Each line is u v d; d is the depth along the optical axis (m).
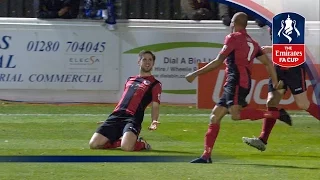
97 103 49.62
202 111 47.97
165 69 49.56
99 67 49.28
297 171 27.36
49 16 48.91
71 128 39.88
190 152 32.56
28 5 50.94
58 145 34.06
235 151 33.31
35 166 27.86
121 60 49.41
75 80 49.25
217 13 50.53
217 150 33.53
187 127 41.31
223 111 29.17
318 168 28.16
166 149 33.50
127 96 33.25
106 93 49.62
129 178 25.44
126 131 32.53
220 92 48.53
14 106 48.06
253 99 48.62
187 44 49.62
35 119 43.06
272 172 27.03
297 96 34.88
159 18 51.25
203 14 50.16
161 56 49.50
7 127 39.75
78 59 49.16
